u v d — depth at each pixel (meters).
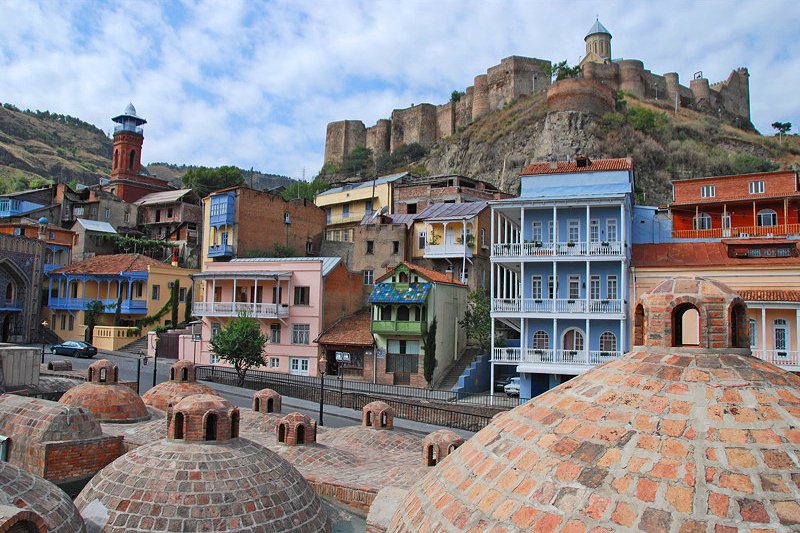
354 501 16.27
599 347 37.09
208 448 13.45
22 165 140.50
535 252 37.94
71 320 63.06
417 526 6.79
